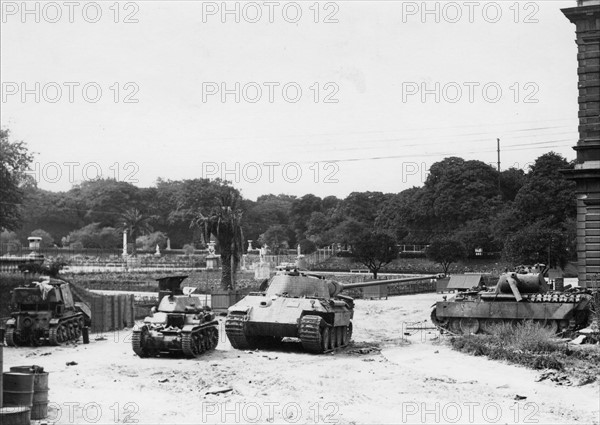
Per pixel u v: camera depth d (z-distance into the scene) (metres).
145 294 56.31
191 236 132.50
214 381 22.83
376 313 48.31
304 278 31.94
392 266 87.44
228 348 31.17
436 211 98.62
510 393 21.55
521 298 33.91
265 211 137.25
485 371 25.30
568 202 79.56
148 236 124.50
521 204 80.19
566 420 18.50
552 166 82.69
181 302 28.78
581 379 23.19
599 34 43.16
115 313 39.31
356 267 87.12
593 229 43.16
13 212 48.69
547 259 63.12
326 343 29.83
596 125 43.31
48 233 126.88
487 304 34.41
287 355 29.02
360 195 120.88
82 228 129.00
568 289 36.69
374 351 30.64
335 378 23.61
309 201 133.38
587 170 42.97
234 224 52.81
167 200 137.88
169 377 23.56
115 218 135.00
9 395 16.52
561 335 33.28
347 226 99.75
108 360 27.27
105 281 63.16
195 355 28.09
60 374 23.84
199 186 132.62
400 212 102.38
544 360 26.09
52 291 31.84
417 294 65.12
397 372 24.72
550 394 21.41
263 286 33.56
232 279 53.31
